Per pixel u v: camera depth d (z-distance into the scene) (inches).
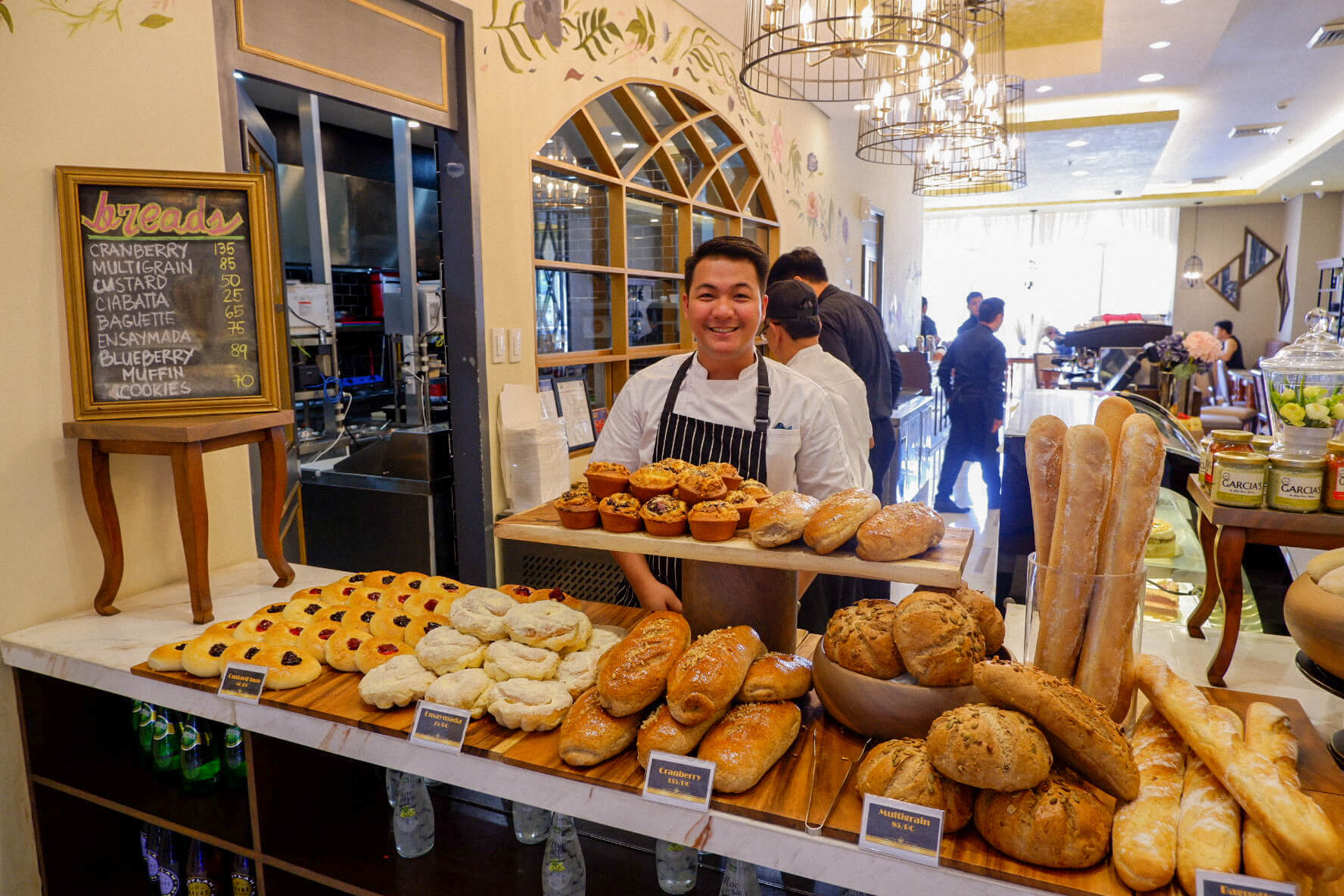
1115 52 220.1
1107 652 41.2
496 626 53.4
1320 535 55.7
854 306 137.8
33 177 66.6
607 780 42.7
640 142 163.0
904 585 174.7
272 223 116.8
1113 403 47.3
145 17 72.8
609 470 55.6
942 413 341.4
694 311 69.4
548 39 131.3
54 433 69.8
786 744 43.0
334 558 131.1
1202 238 587.5
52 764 69.1
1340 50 244.5
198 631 67.4
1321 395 61.4
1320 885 32.8
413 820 58.2
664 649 45.3
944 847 36.0
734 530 50.1
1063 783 35.6
